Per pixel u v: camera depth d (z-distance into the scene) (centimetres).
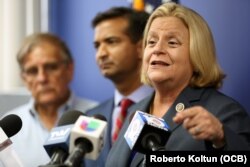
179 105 226
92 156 169
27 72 394
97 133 168
